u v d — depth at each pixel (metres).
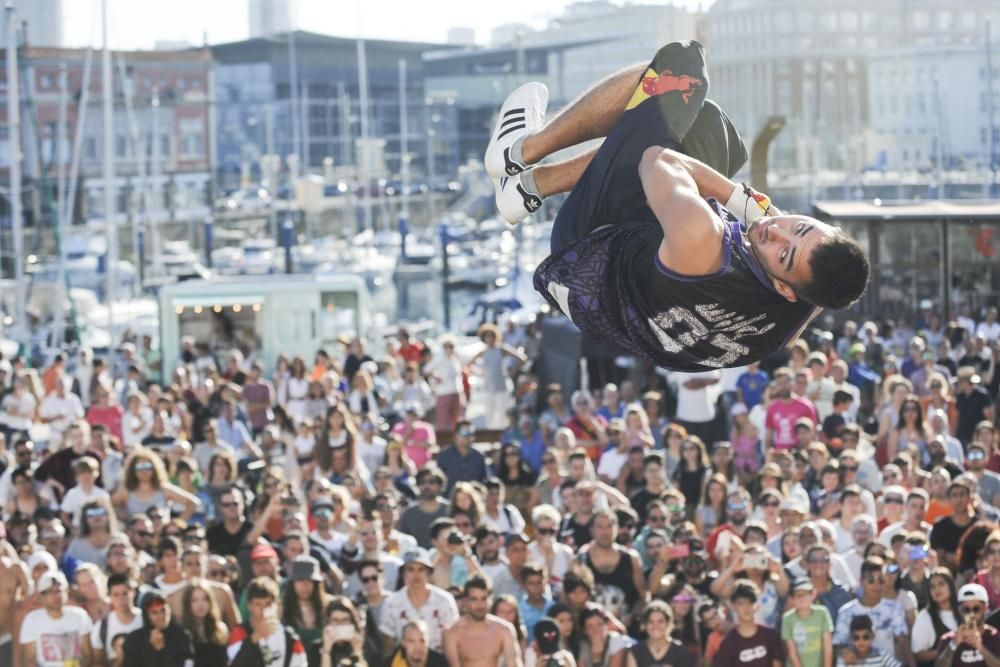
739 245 4.00
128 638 12.98
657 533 14.80
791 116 72.25
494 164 4.77
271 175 126.06
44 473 19.09
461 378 29.02
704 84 4.37
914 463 18.42
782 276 3.95
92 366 34.50
